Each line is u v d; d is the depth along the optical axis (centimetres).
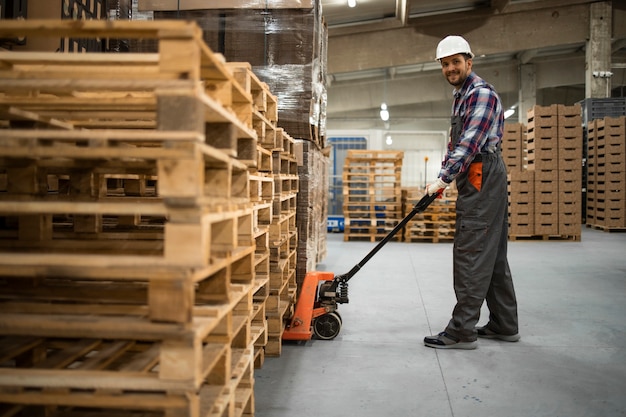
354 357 407
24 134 183
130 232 277
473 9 1677
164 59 180
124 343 232
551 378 364
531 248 1138
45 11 377
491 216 420
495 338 459
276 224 398
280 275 408
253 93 329
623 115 1669
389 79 2355
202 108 181
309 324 442
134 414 216
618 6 1722
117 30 183
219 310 209
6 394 190
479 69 2300
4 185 296
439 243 1273
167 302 183
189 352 182
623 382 358
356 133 1967
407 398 328
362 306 587
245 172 271
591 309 574
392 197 1309
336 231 1551
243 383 278
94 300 223
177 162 177
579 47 2144
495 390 342
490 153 419
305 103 489
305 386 346
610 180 1489
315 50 503
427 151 2541
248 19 492
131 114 260
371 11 1617
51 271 181
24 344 228
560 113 1266
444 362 397
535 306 589
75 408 224
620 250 1095
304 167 514
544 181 1283
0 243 236
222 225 223
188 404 184
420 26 1728
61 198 256
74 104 233
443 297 636
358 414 304
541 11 1712
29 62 213
